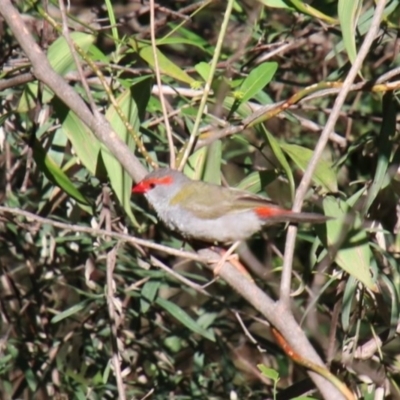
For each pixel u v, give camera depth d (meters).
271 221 9.64
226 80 9.47
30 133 10.38
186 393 11.64
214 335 11.45
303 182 7.79
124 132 8.99
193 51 13.30
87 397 11.05
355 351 9.38
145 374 11.70
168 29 13.69
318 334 10.91
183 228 9.66
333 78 10.18
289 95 13.27
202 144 9.13
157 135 10.91
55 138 10.65
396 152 9.38
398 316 9.31
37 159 9.28
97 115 8.45
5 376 11.44
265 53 12.40
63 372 11.53
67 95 8.45
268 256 11.38
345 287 9.29
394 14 9.85
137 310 11.74
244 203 9.60
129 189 8.81
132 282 11.61
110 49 12.55
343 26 8.09
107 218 10.41
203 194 9.58
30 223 11.43
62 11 8.38
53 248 11.02
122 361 11.34
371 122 12.65
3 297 12.09
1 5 8.55
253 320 12.06
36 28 11.52
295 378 12.43
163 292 13.44
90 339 11.53
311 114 13.38
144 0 13.23
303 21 12.57
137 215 11.69
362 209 9.22
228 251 9.61
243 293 7.82
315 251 9.32
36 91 9.88
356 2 8.10
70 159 11.34
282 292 7.55
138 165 8.53
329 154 12.41
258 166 12.37
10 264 12.67
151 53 9.20
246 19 12.86
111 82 10.35
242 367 13.08
